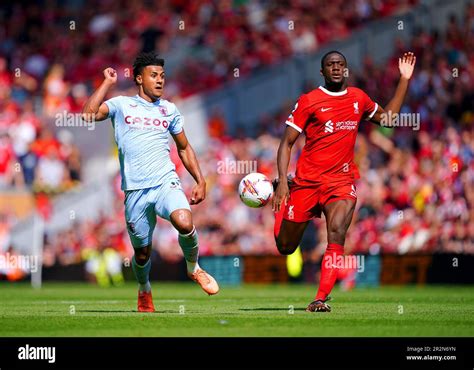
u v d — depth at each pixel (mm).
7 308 16250
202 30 45000
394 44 37375
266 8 44688
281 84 38125
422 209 30609
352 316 13336
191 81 43125
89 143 38031
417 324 12148
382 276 28359
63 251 35094
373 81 36375
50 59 45906
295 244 15000
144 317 13234
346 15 42562
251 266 30719
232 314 13875
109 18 47062
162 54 44812
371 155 33125
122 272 33844
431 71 35438
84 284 32688
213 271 30891
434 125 33812
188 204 13797
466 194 29797
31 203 36531
